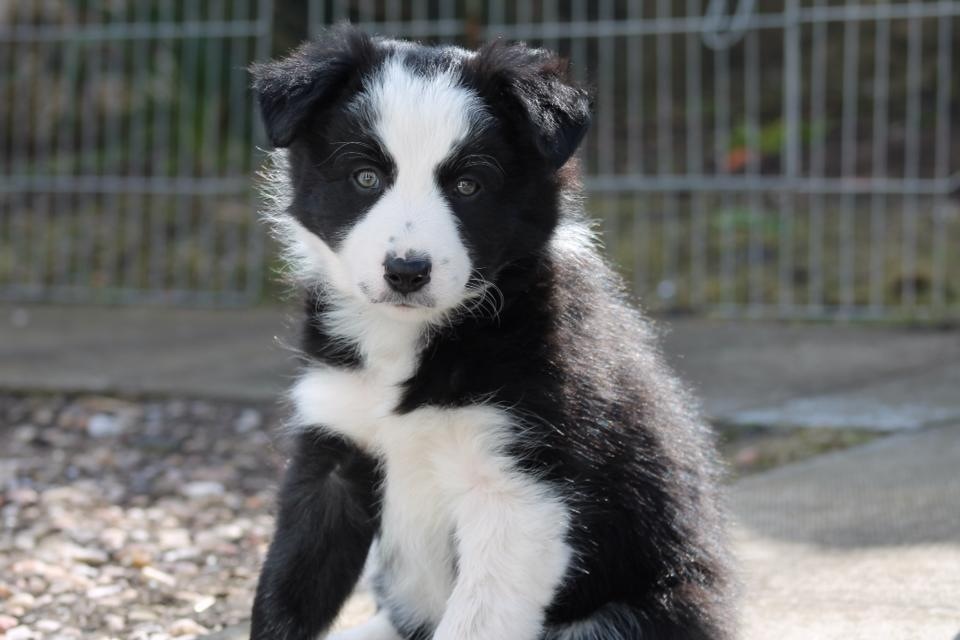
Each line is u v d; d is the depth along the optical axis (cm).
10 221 1507
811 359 1087
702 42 1731
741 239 1388
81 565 681
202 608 621
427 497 511
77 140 1631
